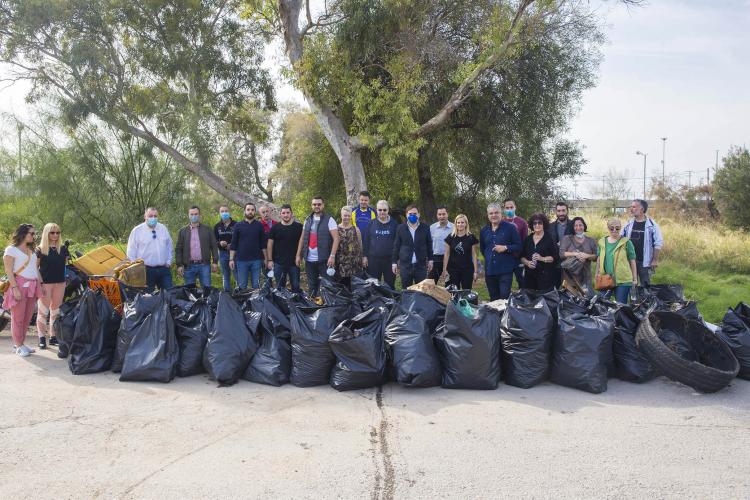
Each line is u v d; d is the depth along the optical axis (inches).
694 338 228.5
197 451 155.6
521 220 344.5
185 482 137.9
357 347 207.2
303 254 338.6
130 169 719.1
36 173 674.2
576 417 182.1
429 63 554.6
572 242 296.0
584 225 297.3
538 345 213.2
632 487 135.7
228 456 152.3
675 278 490.9
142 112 604.4
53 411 186.1
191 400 198.2
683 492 133.6
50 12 533.3
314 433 168.2
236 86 621.3
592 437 165.5
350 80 512.4
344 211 322.0
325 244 326.0
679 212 1077.8
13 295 254.1
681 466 147.0
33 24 542.0
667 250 642.8
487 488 135.0
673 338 227.1
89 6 550.9
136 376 217.9
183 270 356.2
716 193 927.7
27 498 130.6
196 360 225.8
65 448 157.6
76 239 680.4
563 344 213.2
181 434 167.5
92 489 134.7
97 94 560.4
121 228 701.3
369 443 160.9
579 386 209.5
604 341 210.7
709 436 167.0
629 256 284.0
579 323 214.8
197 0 569.6
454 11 560.7
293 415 183.6
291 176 946.7
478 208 653.3
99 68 566.3
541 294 244.7
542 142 622.8
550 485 136.5
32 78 577.3
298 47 543.2
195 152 601.9
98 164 699.4
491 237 301.1
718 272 565.9
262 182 1065.5
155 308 229.8
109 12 558.6
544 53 581.9
